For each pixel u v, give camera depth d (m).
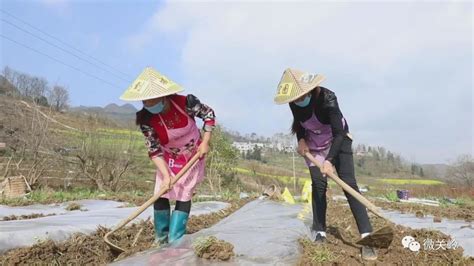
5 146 23.53
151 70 4.50
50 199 11.78
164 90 4.27
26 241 4.75
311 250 3.87
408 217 8.58
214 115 4.64
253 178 31.09
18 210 8.65
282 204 8.50
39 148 22.73
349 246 4.52
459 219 8.32
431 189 26.14
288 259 3.63
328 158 4.23
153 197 4.41
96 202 11.12
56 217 6.65
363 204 4.13
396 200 16.64
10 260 4.22
